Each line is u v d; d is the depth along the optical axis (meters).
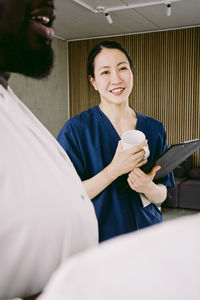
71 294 0.27
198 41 6.45
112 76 1.40
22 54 0.80
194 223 0.33
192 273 0.30
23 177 0.69
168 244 0.30
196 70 6.52
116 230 1.40
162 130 1.56
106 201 1.41
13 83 6.11
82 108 7.70
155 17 5.87
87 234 0.86
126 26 6.48
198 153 6.59
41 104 6.89
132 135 1.36
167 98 6.83
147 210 1.49
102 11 5.37
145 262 0.29
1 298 0.68
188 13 5.64
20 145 0.72
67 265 0.29
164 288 0.29
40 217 0.70
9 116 0.76
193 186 5.43
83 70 7.58
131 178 1.32
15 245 0.67
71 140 1.47
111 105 1.48
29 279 0.71
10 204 0.66
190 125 6.67
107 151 1.48
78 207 0.81
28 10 0.76
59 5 5.16
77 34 7.11
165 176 1.61
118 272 0.28
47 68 0.87
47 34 0.82
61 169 0.84
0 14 0.73
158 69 6.85
